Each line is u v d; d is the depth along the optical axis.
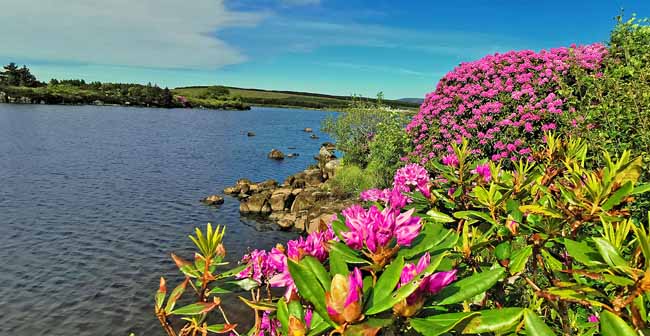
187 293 11.74
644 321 1.17
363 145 23.86
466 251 1.85
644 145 4.25
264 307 1.56
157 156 35.53
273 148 44.78
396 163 15.17
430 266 1.26
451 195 2.52
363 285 1.28
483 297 1.83
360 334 1.08
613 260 1.29
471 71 11.00
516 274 1.67
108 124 59.50
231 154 39.12
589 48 9.17
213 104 132.62
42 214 18.52
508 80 9.82
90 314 10.91
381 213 1.46
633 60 5.26
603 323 1.18
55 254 14.45
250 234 17.50
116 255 14.58
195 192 24.11
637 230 1.17
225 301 10.98
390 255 1.40
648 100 4.45
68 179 25.28
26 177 25.11
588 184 1.56
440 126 11.34
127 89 120.44
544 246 1.87
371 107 24.55
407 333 1.31
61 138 42.22
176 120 75.19
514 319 1.23
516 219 1.85
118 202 21.03
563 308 1.61
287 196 20.98
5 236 15.75
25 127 49.16
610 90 5.20
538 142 8.52
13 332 10.02
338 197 20.05
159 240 16.17
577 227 1.61
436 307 1.34
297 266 1.20
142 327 10.41
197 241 1.88
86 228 17.08
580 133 5.05
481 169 2.48
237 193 24.27
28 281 12.48
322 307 1.17
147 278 12.99
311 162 37.09
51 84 116.19
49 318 10.68
